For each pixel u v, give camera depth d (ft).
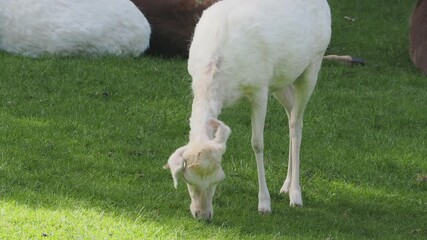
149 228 32.63
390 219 37.27
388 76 57.98
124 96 48.03
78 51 53.47
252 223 34.65
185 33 56.29
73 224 32.30
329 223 35.70
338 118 49.42
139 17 54.95
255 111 34.88
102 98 47.60
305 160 42.86
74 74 49.65
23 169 37.91
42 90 47.32
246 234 33.37
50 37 52.75
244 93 34.40
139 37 54.80
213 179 30.83
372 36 67.41
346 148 45.11
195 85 33.14
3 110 44.11
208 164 30.40
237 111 48.11
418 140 47.39
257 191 38.60
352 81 56.13
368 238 34.47
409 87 56.13
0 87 46.91
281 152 43.75
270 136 45.68
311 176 41.14
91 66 51.11
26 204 33.83
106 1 54.08
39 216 32.58
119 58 53.67
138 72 51.39
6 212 32.68
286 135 46.16
